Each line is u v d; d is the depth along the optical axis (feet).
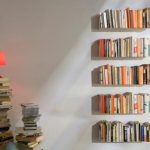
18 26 10.23
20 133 9.23
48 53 10.32
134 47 9.85
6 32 10.21
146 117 10.41
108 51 9.86
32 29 10.26
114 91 10.37
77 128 10.40
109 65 10.06
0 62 9.08
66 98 10.39
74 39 10.32
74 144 10.40
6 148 8.56
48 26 10.28
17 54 10.27
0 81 9.10
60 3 10.26
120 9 10.32
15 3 10.19
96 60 10.36
